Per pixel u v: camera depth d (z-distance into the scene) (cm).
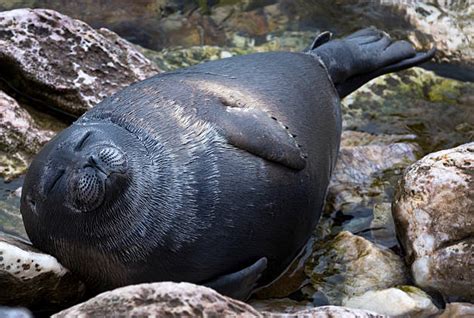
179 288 1472
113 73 2473
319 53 2306
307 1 3014
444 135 2538
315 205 1995
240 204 1797
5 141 2256
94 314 1465
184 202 1758
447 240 1922
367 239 2125
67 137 1797
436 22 2922
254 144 1828
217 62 2105
